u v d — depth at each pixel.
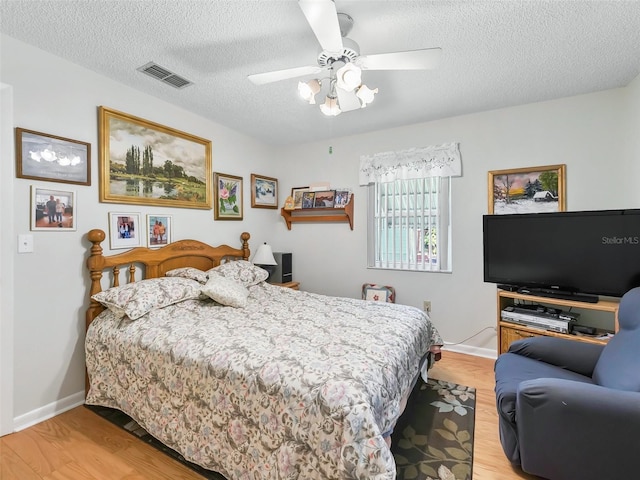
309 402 1.19
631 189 2.35
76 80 2.08
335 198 3.65
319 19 1.25
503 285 2.68
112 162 2.28
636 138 2.25
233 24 1.67
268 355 1.44
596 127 2.47
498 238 2.58
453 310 3.05
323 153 3.77
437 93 2.49
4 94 1.75
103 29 1.72
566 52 1.91
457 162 2.96
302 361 1.38
